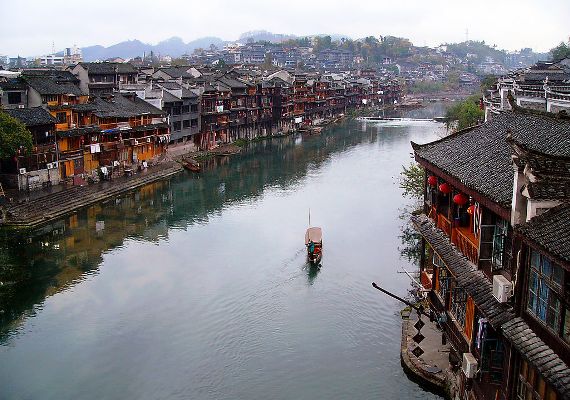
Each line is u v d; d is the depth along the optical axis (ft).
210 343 116.78
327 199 233.55
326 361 109.29
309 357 110.83
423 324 111.24
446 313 97.09
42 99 228.84
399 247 172.45
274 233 187.83
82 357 111.55
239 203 228.63
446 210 98.94
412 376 98.73
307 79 544.21
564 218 57.31
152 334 120.26
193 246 175.01
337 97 601.62
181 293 140.15
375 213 211.20
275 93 455.22
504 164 78.64
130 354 112.68
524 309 62.13
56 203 203.62
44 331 121.60
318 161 326.44
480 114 314.96
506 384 66.95
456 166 89.81
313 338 117.91
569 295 53.67
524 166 61.62
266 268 156.04
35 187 210.38
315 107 537.24
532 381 59.52
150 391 100.68
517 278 63.05
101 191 228.43
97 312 130.11
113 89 343.87
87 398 98.58
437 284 106.83
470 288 74.43
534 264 60.13
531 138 82.38
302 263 159.53
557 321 55.47
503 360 72.13
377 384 100.68
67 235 183.11
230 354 112.47
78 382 103.30
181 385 102.47
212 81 393.29
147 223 199.21
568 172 60.64
